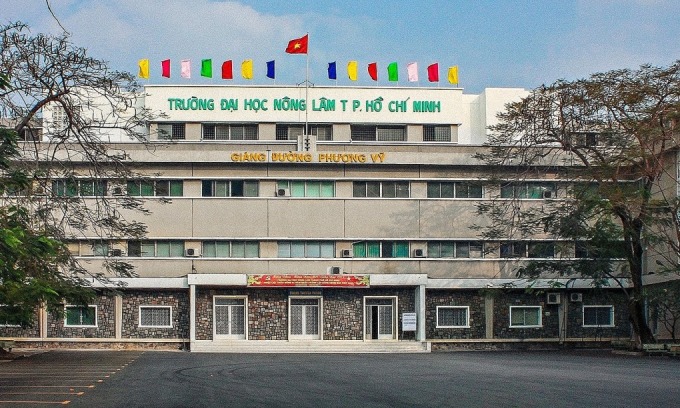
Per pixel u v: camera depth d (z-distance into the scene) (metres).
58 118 38.44
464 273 53.12
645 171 42.50
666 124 42.66
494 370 31.19
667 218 42.88
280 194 52.62
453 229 53.38
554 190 52.97
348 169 53.09
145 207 51.94
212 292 52.16
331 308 52.75
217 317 52.19
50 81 33.62
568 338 53.81
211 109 56.66
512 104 46.31
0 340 44.09
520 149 46.78
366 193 53.44
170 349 51.25
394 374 29.23
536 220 47.72
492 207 49.25
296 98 57.28
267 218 52.50
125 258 51.25
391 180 53.28
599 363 35.91
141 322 51.56
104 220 38.66
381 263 52.75
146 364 35.62
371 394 22.22
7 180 26.25
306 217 52.72
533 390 22.92
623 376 27.84
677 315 47.12
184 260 51.66
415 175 53.41
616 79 42.59
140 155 51.47
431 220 53.28
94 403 20.83
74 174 37.47
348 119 57.41
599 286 47.47
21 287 33.00
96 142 36.44
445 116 58.16
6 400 21.70
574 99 43.56
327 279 51.78
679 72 41.47
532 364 35.09
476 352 49.59
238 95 56.94
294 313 52.62
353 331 52.66
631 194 42.28
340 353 48.28
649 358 40.41
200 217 52.19
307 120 56.91
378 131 58.41
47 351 47.88
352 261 52.59
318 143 52.72
